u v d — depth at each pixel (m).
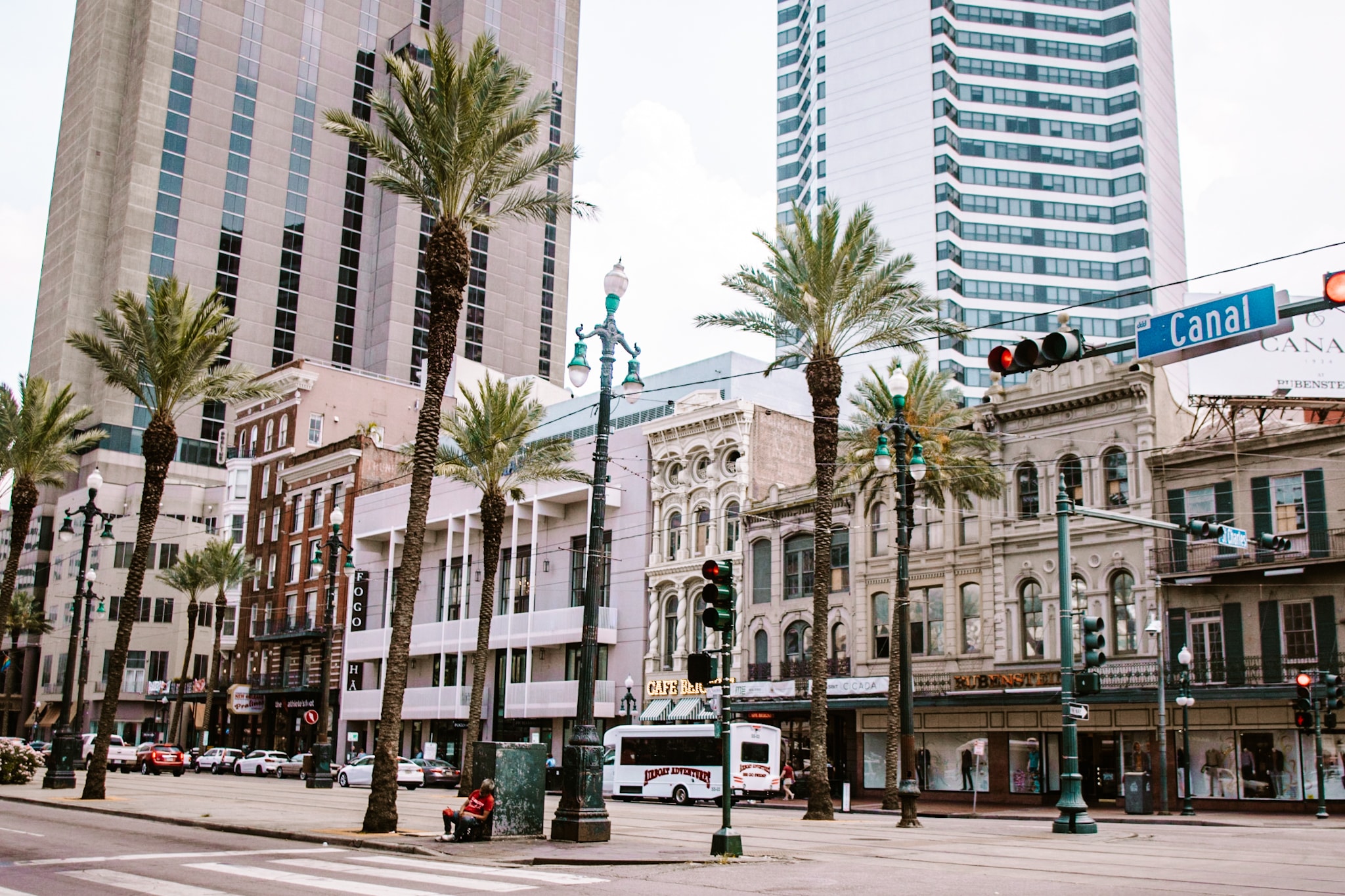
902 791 25.91
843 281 30.91
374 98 24.72
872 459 36.50
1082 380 39.62
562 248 148.50
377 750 20.62
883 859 16.70
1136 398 38.25
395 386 79.94
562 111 149.00
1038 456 40.66
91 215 118.75
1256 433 36.44
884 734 42.69
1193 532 24.70
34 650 102.00
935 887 12.77
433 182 24.66
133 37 123.75
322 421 76.50
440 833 20.22
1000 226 101.50
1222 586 35.59
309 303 124.38
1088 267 101.38
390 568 64.19
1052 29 106.25
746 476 49.97
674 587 51.53
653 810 32.81
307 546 72.50
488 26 140.12
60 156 126.81
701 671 17.08
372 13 135.75
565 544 57.12
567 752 19.20
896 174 103.25
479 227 25.64
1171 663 36.16
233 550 72.81
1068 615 23.64
